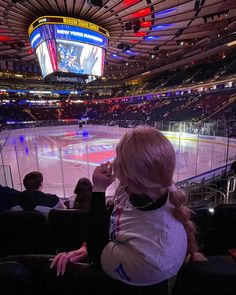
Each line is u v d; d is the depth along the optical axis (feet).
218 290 3.15
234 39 79.82
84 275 3.10
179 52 98.22
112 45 73.05
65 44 51.37
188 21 53.31
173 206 2.77
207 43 85.25
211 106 102.94
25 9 45.93
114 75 154.10
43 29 49.24
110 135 99.25
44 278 3.31
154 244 2.60
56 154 60.23
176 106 123.75
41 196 10.56
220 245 7.81
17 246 8.34
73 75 57.62
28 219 8.04
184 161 47.57
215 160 47.11
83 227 8.19
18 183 37.19
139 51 80.69
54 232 8.39
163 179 2.68
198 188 23.54
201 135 67.87
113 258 2.80
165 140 2.76
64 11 48.11
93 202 3.37
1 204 11.07
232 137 58.49
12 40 63.98
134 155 2.60
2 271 3.07
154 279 2.66
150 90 150.41
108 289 3.06
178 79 137.80
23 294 3.12
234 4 45.11
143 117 128.36
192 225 3.07
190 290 3.21
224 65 113.29
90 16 50.60
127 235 2.74
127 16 49.88
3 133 96.32
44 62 55.21
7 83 152.97
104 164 3.48
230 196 18.90
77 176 40.78
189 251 3.15
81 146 72.13
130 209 2.88
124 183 2.84
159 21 52.65
